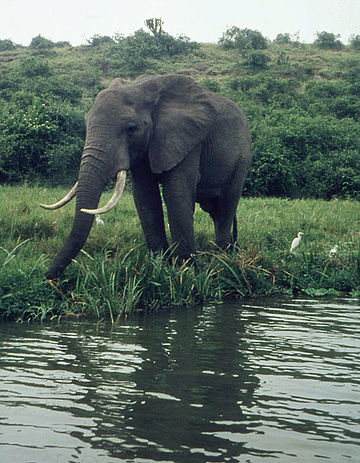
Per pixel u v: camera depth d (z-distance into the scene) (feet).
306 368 18.42
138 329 23.09
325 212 60.44
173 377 17.21
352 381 17.28
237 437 13.24
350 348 20.81
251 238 40.11
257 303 29.55
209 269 32.40
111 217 44.78
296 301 30.42
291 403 15.42
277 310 27.68
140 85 30.30
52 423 13.71
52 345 20.34
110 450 12.44
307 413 14.75
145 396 15.62
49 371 17.42
